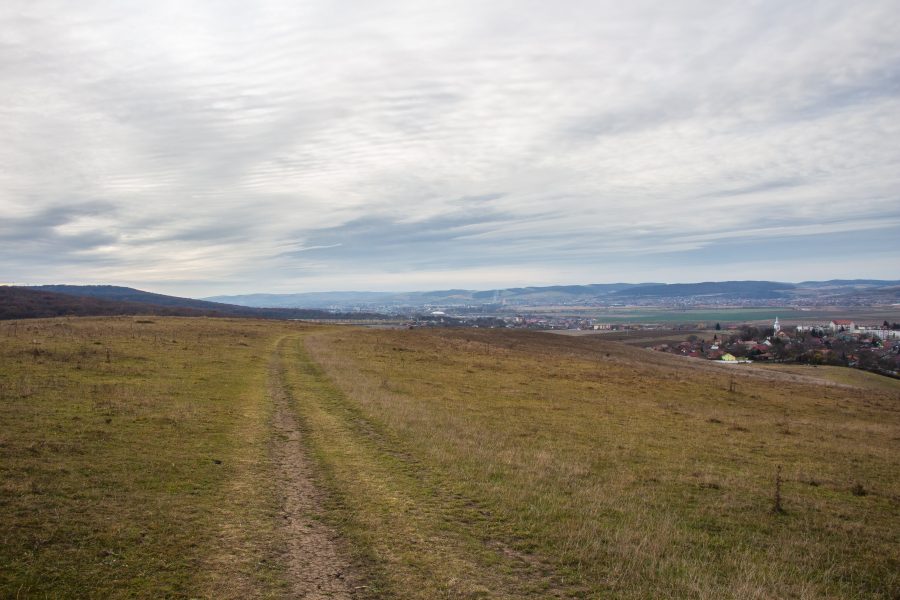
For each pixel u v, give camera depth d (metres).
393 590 9.66
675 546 12.54
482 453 19.50
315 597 9.28
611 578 10.64
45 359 31.03
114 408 21.36
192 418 21.23
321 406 26.20
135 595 8.89
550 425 26.67
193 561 10.23
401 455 18.66
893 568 12.30
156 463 15.55
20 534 10.43
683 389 45.56
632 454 21.80
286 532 11.87
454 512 13.66
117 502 12.53
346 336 73.31
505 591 9.89
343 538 11.74
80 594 8.75
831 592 10.96
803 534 14.05
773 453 23.89
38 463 14.36
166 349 41.22
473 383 39.06
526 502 14.67
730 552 12.56
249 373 34.53
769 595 10.39
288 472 16.03
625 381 47.31
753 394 46.69
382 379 36.50
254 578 9.78
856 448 26.00
